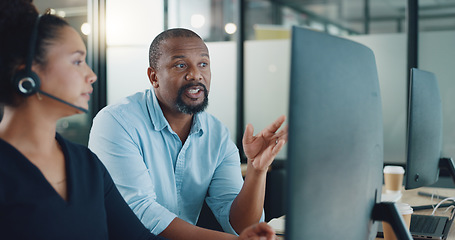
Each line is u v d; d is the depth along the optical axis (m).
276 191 3.98
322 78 0.74
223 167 1.89
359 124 0.85
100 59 4.48
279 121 1.34
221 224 1.77
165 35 1.76
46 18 0.96
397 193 2.17
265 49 4.26
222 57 4.36
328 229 0.78
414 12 3.72
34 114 0.94
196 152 1.81
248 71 4.32
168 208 1.77
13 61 0.91
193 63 1.74
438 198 2.11
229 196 1.80
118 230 1.19
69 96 0.97
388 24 3.84
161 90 1.75
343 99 0.80
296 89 0.69
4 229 0.87
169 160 1.76
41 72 0.94
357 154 0.85
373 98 0.91
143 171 1.63
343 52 0.81
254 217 1.56
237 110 4.32
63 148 1.02
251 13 4.31
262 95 4.28
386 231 1.31
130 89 4.46
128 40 4.45
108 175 1.17
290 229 0.69
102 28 4.46
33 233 0.89
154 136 1.73
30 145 0.94
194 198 1.83
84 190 1.01
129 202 1.57
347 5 4.00
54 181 0.96
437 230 1.46
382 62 3.85
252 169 1.49
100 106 4.49
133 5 4.43
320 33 0.75
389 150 3.83
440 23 3.67
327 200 0.77
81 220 0.97
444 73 3.67
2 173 0.88
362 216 0.88
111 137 1.63
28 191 0.89
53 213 0.91
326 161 0.76
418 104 1.68
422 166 1.76
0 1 0.90
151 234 1.26
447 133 3.67
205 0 4.37
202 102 1.76
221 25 4.36
